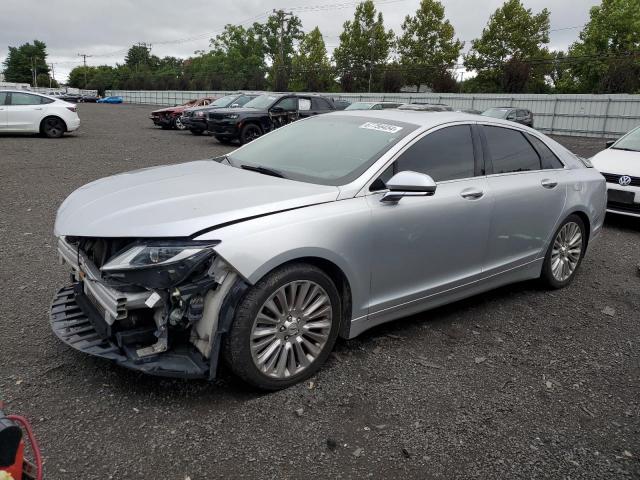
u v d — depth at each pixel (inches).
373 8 2265.0
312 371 129.6
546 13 2044.8
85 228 115.8
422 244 145.4
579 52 1914.4
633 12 1812.3
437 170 152.6
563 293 199.9
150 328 116.7
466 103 1557.6
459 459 104.7
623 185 297.0
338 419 114.7
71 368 128.0
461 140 162.7
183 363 113.8
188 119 799.1
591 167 216.2
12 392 116.7
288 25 3144.7
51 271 191.9
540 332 164.4
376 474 99.3
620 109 1295.5
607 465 105.3
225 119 653.9
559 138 1258.0
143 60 5009.8
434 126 156.4
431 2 2137.1
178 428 108.4
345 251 128.0
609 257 251.4
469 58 2135.8
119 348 116.0
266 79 2588.6
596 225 211.8
